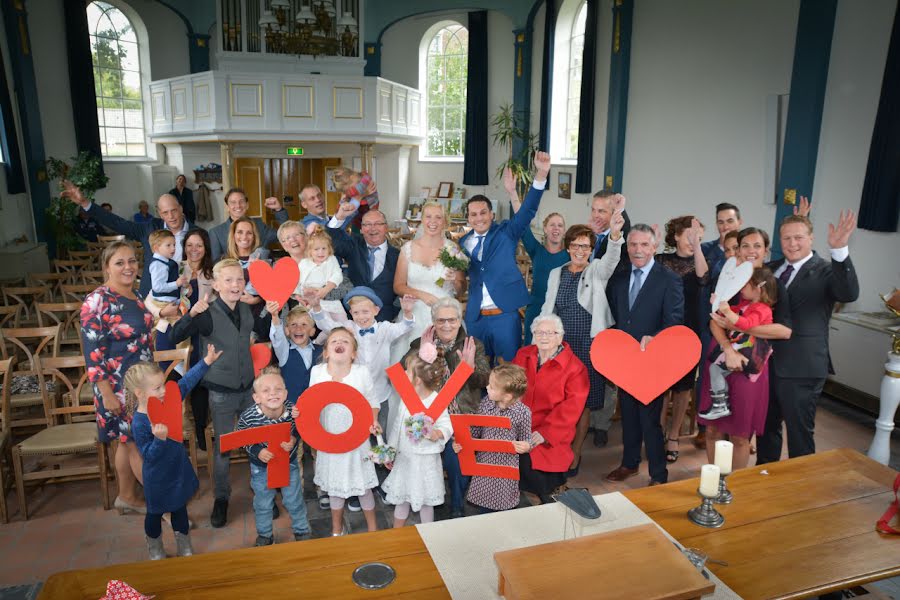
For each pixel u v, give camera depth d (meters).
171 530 3.56
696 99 7.86
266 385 3.06
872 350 5.21
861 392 5.38
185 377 3.07
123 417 3.48
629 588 1.69
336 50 13.20
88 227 11.20
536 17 12.96
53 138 11.77
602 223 4.64
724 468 2.33
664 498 2.49
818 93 5.89
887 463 4.22
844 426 5.10
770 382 3.66
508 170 4.52
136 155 13.80
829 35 5.77
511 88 14.03
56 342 4.49
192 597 1.90
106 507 3.77
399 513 3.20
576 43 12.15
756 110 6.85
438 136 15.52
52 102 11.70
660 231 8.75
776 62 6.54
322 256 4.29
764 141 6.73
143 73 13.65
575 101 12.29
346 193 4.67
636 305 3.86
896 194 5.23
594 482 4.15
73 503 3.85
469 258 4.40
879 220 5.32
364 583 1.95
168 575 2.00
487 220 4.30
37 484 4.03
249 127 12.23
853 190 5.68
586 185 10.82
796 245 3.54
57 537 3.49
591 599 1.65
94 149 12.21
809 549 2.15
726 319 3.38
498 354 4.41
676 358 2.50
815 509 2.41
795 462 2.79
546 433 3.48
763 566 2.06
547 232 4.80
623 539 1.91
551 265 4.76
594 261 4.10
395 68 15.08
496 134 13.61
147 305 4.31
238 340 3.53
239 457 4.35
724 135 7.38
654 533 1.95
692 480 2.64
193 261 4.40
